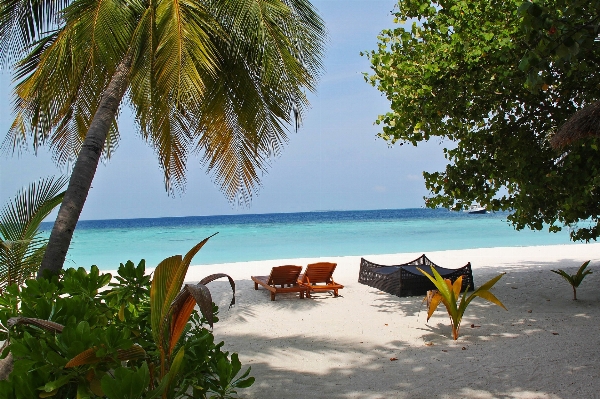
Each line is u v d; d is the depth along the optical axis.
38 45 6.97
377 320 8.30
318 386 5.23
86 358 2.78
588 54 6.79
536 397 4.76
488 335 7.17
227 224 71.19
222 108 7.68
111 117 5.85
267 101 7.58
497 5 7.75
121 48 6.08
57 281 4.12
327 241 35.31
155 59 6.29
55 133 7.68
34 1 6.59
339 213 115.88
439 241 33.00
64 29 6.16
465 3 7.64
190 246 34.91
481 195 8.48
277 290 10.09
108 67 5.84
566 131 4.63
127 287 4.10
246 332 7.71
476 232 41.00
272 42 6.72
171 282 2.96
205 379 3.68
